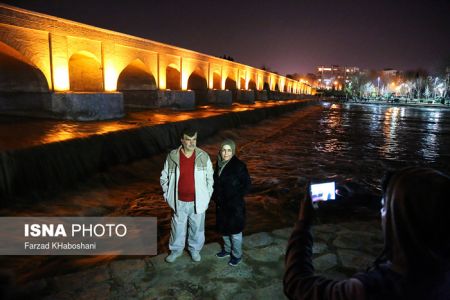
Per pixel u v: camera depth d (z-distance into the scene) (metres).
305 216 1.33
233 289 3.44
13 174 7.33
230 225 3.73
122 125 13.07
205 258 4.05
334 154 14.37
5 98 14.95
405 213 0.99
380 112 43.59
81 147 9.38
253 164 12.11
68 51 14.52
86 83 17.62
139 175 10.48
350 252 4.25
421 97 91.62
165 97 22.08
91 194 8.32
